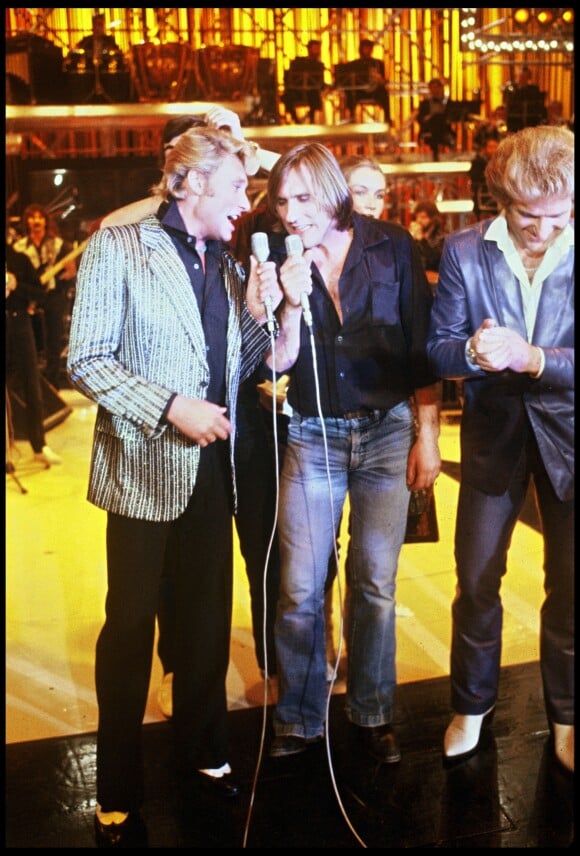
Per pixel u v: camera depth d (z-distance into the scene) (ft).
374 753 7.64
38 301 17.60
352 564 7.65
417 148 31.45
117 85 25.29
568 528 7.09
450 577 11.16
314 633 7.61
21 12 26.25
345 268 7.14
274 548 8.29
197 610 7.09
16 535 13.69
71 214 25.31
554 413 6.84
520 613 10.04
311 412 7.32
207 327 6.72
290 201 6.88
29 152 27.48
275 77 27.07
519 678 8.74
